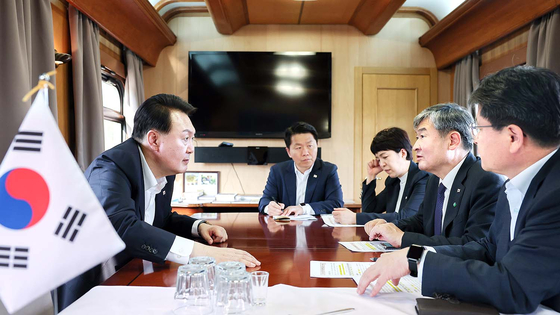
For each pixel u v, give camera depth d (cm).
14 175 57
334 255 142
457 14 371
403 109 459
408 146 246
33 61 242
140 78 418
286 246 158
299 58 449
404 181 248
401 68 459
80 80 291
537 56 301
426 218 181
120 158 148
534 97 93
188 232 180
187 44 458
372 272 100
